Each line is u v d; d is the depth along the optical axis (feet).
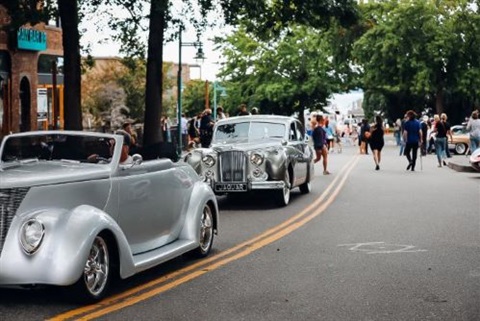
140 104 162.81
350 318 25.59
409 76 198.90
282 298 28.58
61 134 31.83
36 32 102.42
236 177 58.80
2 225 26.17
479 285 30.78
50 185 27.22
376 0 199.21
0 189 26.27
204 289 30.19
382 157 137.49
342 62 212.43
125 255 28.63
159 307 27.17
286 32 91.66
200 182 37.47
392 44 193.16
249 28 88.89
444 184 80.74
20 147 32.22
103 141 31.09
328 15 84.43
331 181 85.15
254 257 37.60
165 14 78.74
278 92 210.79
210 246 38.17
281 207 60.64
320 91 214.48
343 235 45.11
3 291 29.68
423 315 25.99
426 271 33.73
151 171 32.63
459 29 193.98
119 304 27.58
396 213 55.98
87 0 78.33
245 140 63.16
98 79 163.53
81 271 26.23
